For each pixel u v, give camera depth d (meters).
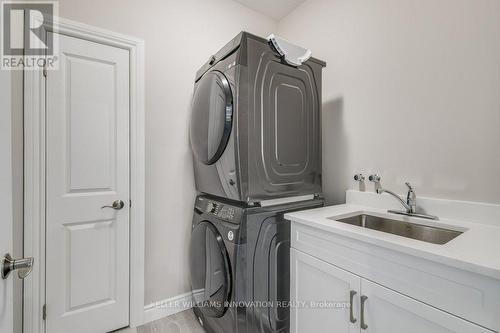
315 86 1.69
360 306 1.02
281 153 1.50
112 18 1.61
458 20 1.25
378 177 1.56
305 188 1.63
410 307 0.86
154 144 1.78
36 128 1.40
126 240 1.69
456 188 1.26
